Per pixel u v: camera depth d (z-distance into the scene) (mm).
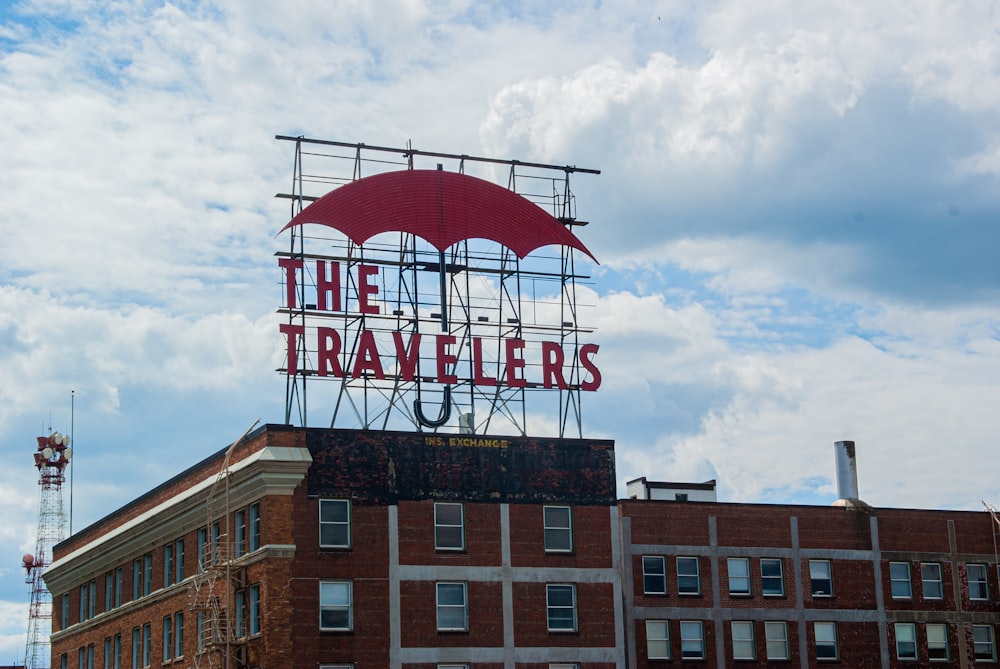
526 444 94562
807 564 105438
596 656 92938
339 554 88000
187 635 94500
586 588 93750
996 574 111688
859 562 107188
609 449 96688
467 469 92438
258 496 88188
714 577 102188
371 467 89938
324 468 88812
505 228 99812
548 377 98125
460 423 97562
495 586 91375
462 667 89375
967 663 108875
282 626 85688
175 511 97375
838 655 104938
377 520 89250
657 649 99562
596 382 99812
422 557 89938
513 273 100625
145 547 103375
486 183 99500
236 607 89062
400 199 97375
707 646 100875
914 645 107688
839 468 110375
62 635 117375
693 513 102688
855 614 106062
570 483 95062
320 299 94875
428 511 90750
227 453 87875
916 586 108688
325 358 92875
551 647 91875
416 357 94500
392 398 93812
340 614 87375
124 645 104938
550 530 93875
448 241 97875
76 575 115375
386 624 88062
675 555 101375
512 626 91188
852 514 107875
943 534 110562
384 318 96312
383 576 88688
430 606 89500
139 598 103312
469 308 98438
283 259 94812
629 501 101062
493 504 92562
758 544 104250
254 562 87625
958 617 109375
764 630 103000
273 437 88062
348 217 95688
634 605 99312
